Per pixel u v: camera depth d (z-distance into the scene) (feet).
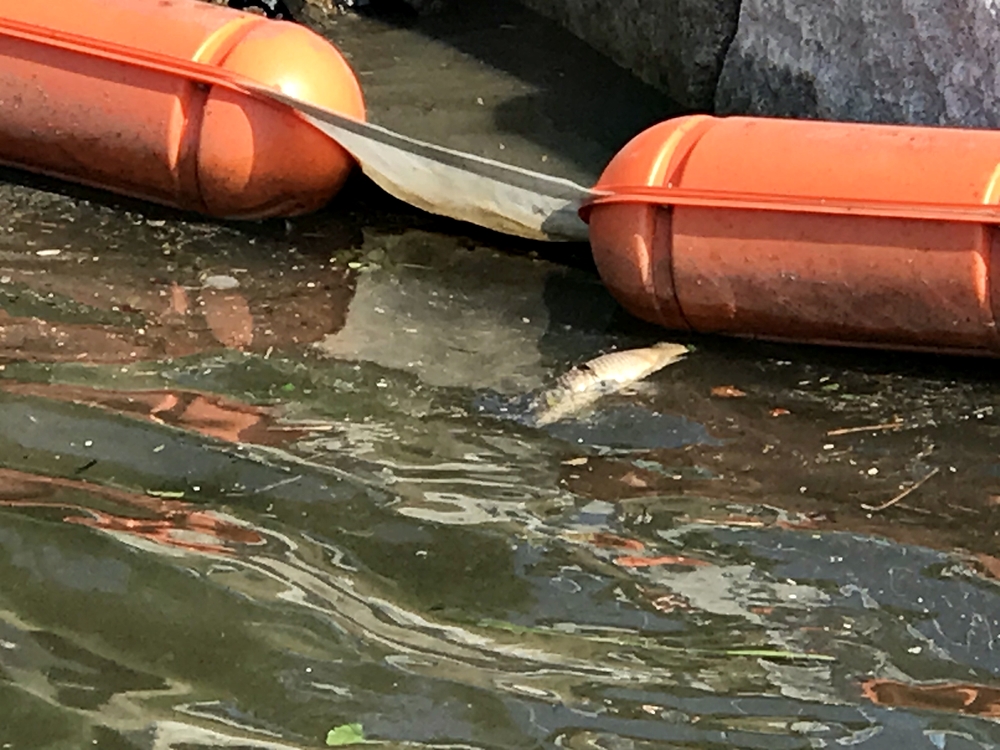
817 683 6.28
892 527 6.84
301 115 8.09
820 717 6.16
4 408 7.26
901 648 6.40
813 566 6.69
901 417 7.36
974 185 7.13
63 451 7.09
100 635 6.41
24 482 6.95
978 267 7.14
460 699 6.22
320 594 6.57
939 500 6.95
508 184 8.02
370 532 6.81
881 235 7.26
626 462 7.16
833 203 7.29
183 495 6.93
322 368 7.62
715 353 7.77
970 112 7.87
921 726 6.13
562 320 8.00
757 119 7.72
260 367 7.60
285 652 6.37
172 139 8.18
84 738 6.09
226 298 8.05
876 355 7.72
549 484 7.05
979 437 7.23
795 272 7.41
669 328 7.91
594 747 6.08
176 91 8.14
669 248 7.59
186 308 7.96
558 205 8.06
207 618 6.48
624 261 7.66
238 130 8.09
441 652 6.38
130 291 8.05
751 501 6.98
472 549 6.75
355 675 6.30
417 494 6.97
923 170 7.22
